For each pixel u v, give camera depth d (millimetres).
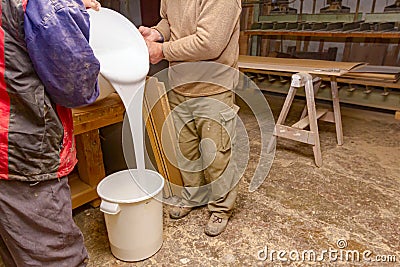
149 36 1652
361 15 3719
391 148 2797
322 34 3777
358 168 2449
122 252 1528
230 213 1811
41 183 962
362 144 2893
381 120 3514
